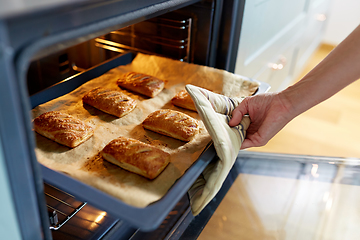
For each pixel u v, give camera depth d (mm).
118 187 601
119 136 806
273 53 1535
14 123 339
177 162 703
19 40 327
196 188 661
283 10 1454
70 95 958
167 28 1050
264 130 758
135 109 924
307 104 722
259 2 1082
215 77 1015
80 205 730
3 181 365
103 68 1090
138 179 639
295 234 783
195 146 768
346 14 3322
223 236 771
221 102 751
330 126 2156
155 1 575
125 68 1121
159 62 1112
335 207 864
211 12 941
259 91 947
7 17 290
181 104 933
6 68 312
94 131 816
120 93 942
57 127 764
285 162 1033
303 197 896
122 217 482
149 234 755
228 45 1024
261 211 846
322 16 2678
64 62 1083
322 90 707
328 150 1894
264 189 920
